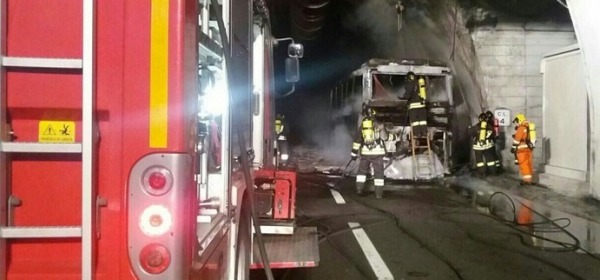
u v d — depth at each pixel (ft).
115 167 8.05
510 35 57.88
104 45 7.98
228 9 12.12
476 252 24.26
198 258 8.84
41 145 7.66
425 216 32.83
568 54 45.52
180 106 8.04
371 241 26.27
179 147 8.04
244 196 14.82
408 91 48.26
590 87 36.96
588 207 35.40
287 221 19.45
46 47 7.98
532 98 57.88
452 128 52.21
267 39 21.81
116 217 8.05
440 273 21.02
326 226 29.37
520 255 23.77
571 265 22.22
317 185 47.62
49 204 8.09
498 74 57.98
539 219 31.63
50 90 7.97
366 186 46.75
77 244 8.13
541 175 48.14
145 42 8.01
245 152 11.91
